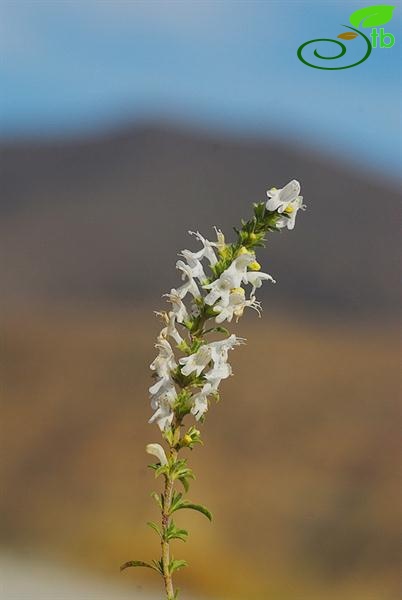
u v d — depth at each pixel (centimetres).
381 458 2952
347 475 2859
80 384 3750
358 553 2408
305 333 5203
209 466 2933
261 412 3372
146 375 3869
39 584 1970
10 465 2925
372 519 2489
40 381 3872
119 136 10550
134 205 8550
